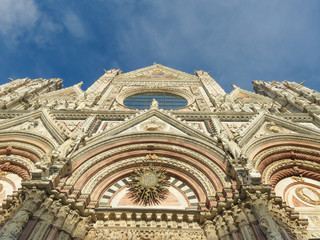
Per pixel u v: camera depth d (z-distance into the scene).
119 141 12.80
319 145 12.95
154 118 15.59
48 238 7.37
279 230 7.26
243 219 7.88
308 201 10.55
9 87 20.78
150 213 9.09
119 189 11.06
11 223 7.22
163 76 31.42
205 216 8.89
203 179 10.69
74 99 21.23
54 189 8.54
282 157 12.49
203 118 16.44
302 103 18.45
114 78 29.05
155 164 12.08
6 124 14.40
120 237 8.38
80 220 8.65
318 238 8.46
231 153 10.80
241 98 24.83
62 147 10.92
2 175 11.75
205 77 29.06
